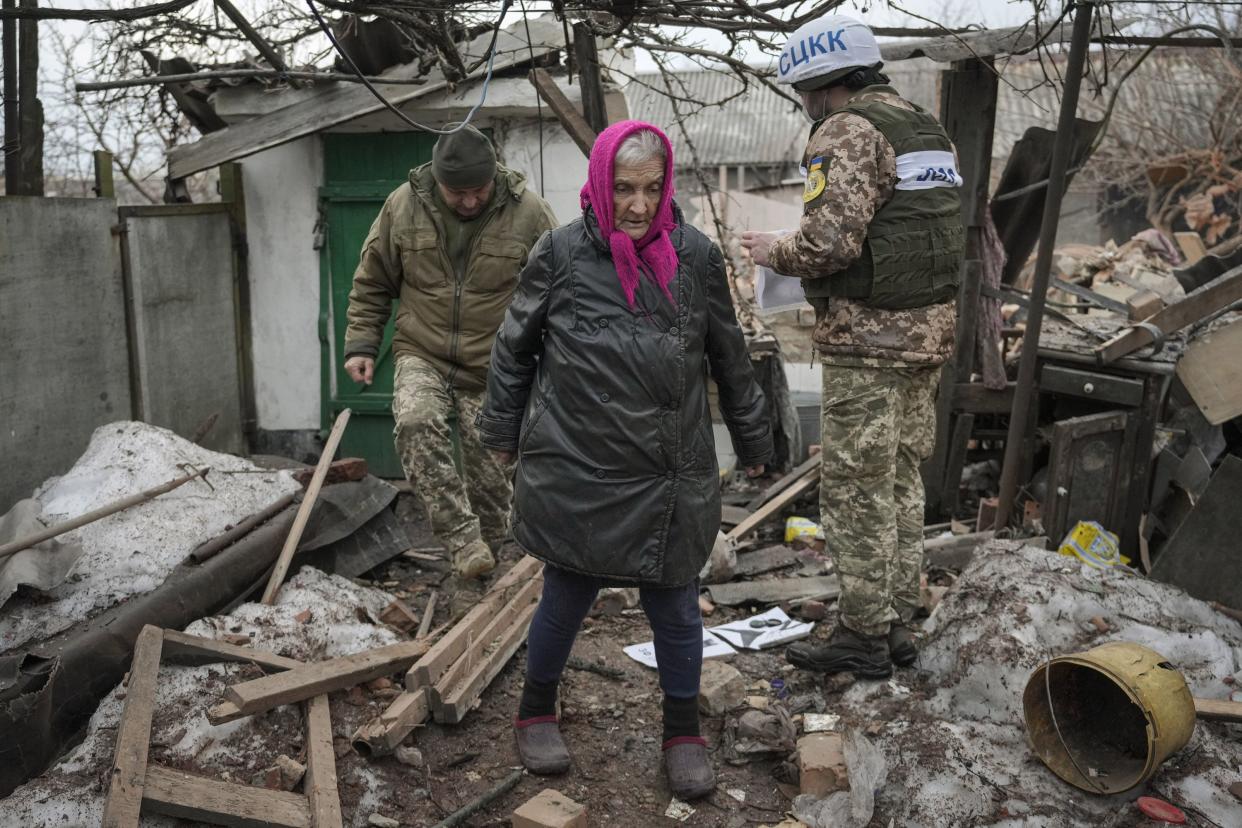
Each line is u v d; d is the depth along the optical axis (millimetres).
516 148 5871
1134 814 2648
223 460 4316
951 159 3129
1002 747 2926
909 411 3379
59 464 4789
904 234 3012
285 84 5535
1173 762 2812
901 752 2953
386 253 3779
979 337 4949
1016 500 4688
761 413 2842
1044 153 4992
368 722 3094
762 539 5039
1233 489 3543
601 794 2920
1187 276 5938
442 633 3600
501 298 3777
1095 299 5066
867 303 3072
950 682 3230
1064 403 4793
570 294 2580
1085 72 4184
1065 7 3711
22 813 2588
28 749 2820
